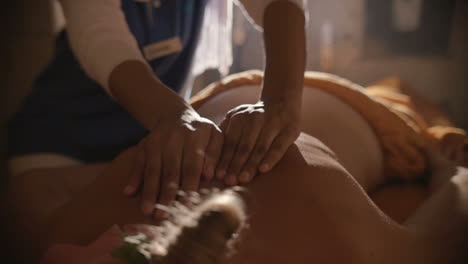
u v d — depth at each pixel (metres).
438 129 1.54
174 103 0.87
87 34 1.05
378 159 1.22
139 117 0.90
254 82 1.18
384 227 0.72
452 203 0.88
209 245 0.42
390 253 0.69
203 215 0.43
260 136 0.77
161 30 1.39
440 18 4.30
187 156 0.73
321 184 0.70
